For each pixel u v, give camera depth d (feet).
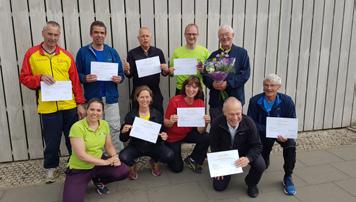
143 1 13.92
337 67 17.52
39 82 10.89
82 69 12.44
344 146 15.40
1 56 12.87
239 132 10.45
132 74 13.32
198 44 15.02
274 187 11.38
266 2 15.49
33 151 14.20
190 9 14.57
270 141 11.75
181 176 12.30
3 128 13.62
